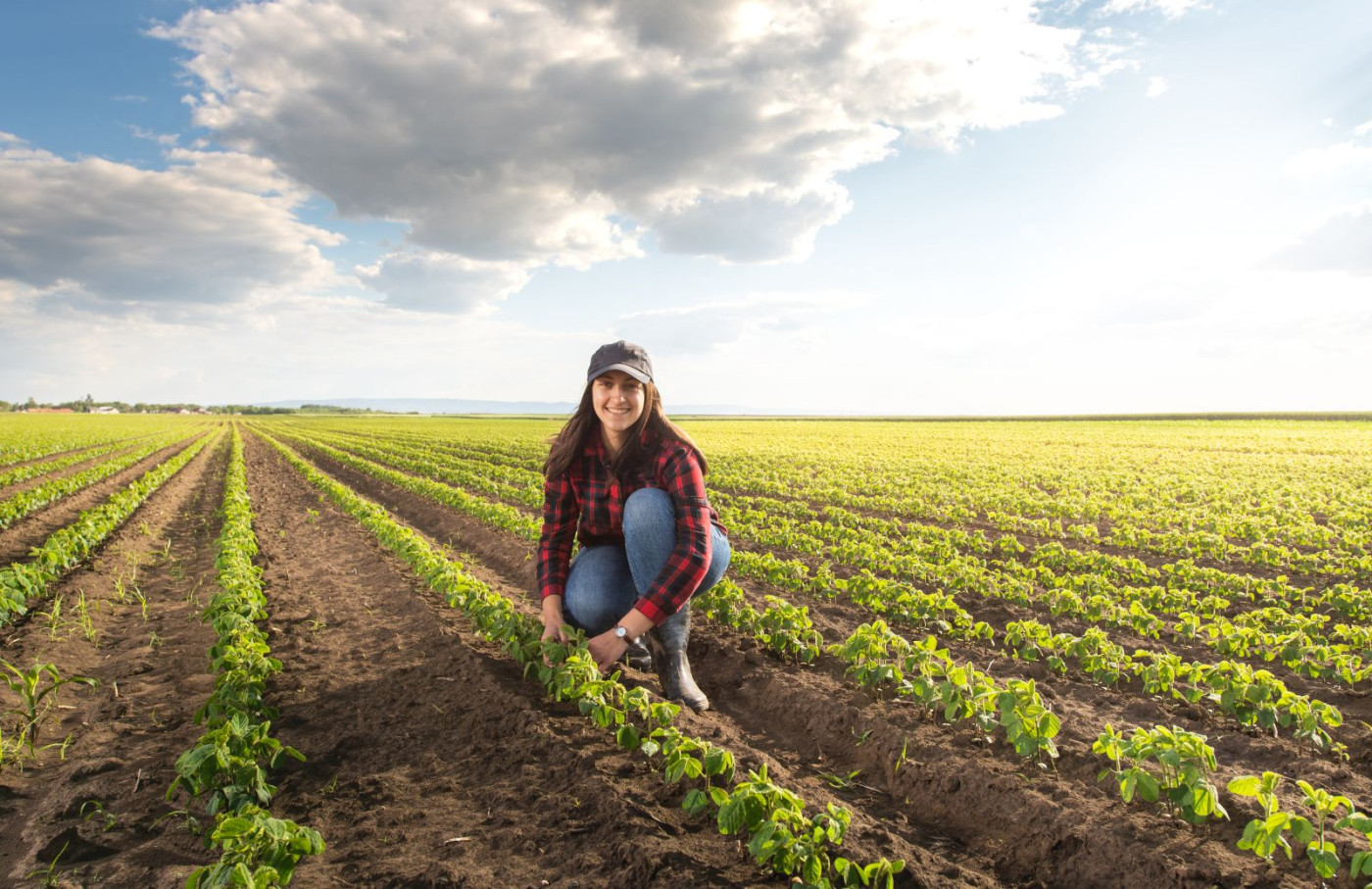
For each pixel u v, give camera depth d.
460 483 22.28
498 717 4.70
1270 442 46.06
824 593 8.48
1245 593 9.02
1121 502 18.38
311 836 3.01
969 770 4.18
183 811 3.64
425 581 8.70
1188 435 56.06
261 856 2.92
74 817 3.60
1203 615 8.10
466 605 6.44
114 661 6.13
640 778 4.02
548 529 5.26
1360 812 3.78
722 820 3.18
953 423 94.44
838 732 4.91
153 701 5.19
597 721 4.20
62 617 7.21
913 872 3.26
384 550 10.97
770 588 8.97
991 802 3.94
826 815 3.29
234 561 8.00
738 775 4.01
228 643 5.29
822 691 5.36
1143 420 96.25
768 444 46.72
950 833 3.81
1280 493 19.47
